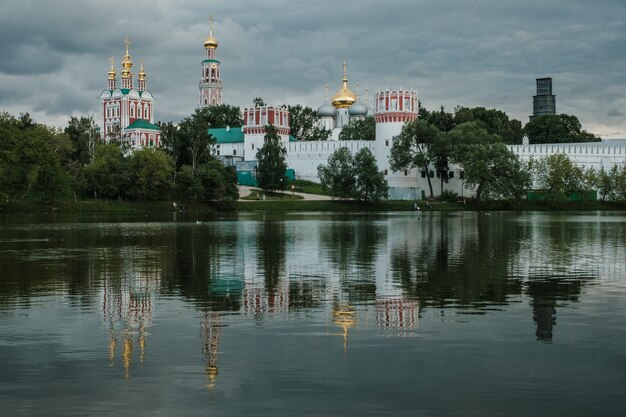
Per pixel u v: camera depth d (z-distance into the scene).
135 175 126.69
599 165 164.75
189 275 32.88
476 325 20.81
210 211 128.00
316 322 21.38
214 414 13.38
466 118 189.38
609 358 16.97
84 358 17.16
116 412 13.51
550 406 13.73
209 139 147.75
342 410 13.55
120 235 62.44
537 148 160.75
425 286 28.86
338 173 140.12
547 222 86.38
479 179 137.25
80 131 177.00
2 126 112.94
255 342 18.72
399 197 156.12
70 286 29.23
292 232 66.19
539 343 18.50
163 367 16.36
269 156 152.88
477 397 14.24
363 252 44.34
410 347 18.09
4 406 13.84
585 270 34.22
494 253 43.34
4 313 22.97
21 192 115.94
